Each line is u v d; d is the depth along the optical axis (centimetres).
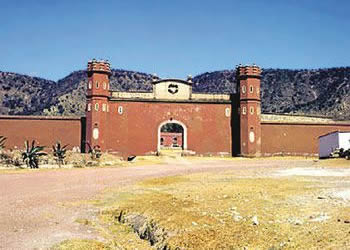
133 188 2417
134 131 6084
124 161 5044
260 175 2877
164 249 1293
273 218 1389
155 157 5628
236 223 1370
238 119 6209
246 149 6041
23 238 1394
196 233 1316
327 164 3878
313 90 18650
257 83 6194
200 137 6175
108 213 1791
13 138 5884
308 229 1238
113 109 6081
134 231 1546
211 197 1859
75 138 5997
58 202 2030
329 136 4909
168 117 6166
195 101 6216
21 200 2070
